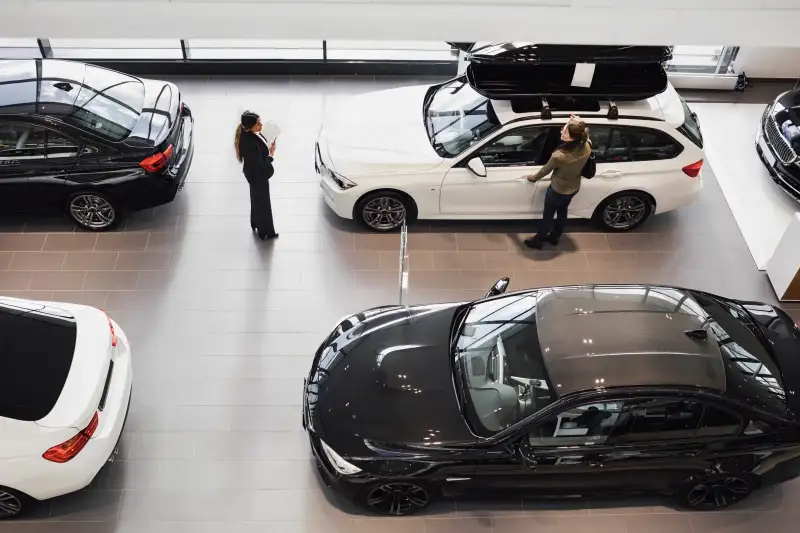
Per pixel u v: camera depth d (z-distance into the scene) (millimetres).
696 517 6328
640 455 5727
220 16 5531
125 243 8227
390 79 10609
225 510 6223
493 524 6199
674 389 5500
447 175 7941
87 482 5805
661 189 8172
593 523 6250
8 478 5520
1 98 7730
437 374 6102
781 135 8984
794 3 5672
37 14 5539
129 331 7434
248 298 7793
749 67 10703
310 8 5562
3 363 5730
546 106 7695
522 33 5812
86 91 8062
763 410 5656
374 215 8336
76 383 5773
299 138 9586
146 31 5684
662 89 7645
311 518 6195
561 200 7762
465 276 8133
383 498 6051
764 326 6238
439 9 5621
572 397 5504
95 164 7789
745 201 9195
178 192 8555
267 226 8172
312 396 6176
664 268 8328
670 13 5711
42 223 8391
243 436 6707
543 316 6023
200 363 7230
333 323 7629
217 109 9938
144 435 6672
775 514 6375
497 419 5762
